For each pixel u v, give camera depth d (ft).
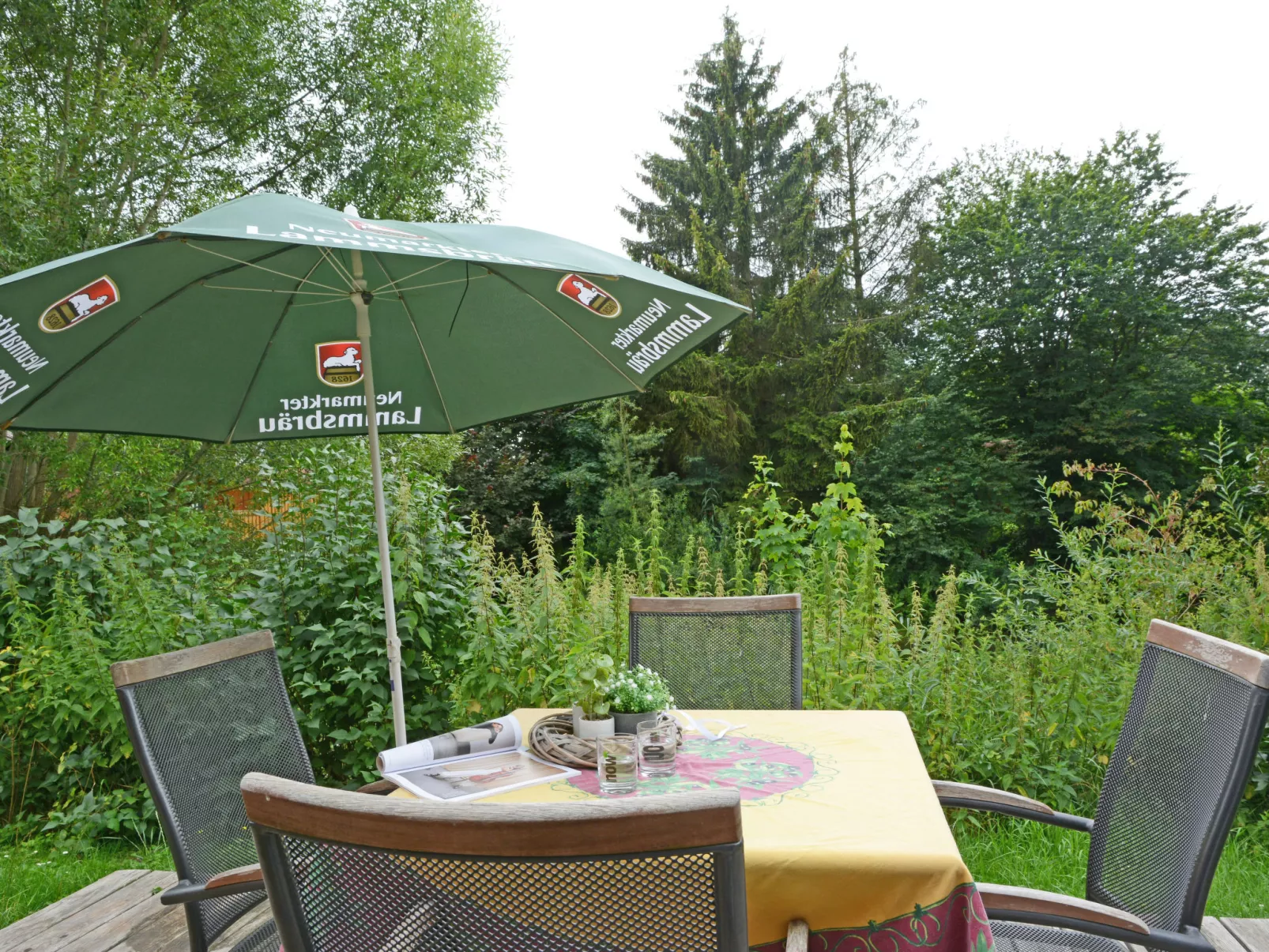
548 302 8.95
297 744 7.80
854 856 4.99
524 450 61.11
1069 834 11.86
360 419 9.78
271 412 9.41
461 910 3.39
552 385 9.68
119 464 29.12
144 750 6.60
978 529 60.34
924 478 60.75
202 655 7.34
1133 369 63.93
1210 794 5.68
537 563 14.76
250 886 6.14
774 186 73.46
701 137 77.41
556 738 7.30
